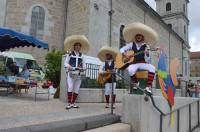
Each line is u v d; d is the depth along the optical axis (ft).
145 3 95.40
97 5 67.92
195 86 67.51
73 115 19.22
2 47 40.19
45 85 43.93
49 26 68.28
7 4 65.00
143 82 20.68
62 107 24.06
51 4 69.41
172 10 170.09
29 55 60.70
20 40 35.27
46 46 36.63
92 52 64.13
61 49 69.41
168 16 170.50
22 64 56.39
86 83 33.71
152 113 20.81
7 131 12.34
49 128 13.84
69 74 24.20
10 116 17.19
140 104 19.24
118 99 37.65
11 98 29.35
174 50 137.49
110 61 27.04
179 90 61.93
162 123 22.77
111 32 73.61
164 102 23.26
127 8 84.02
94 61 47.55
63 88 29.94
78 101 31.58
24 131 12.76
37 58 64.44
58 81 42.65
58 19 69.92
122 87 39.17
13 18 64.75
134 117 19.31
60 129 14.47
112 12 74.18
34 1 67.31
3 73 36.22
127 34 21.36
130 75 20.63
